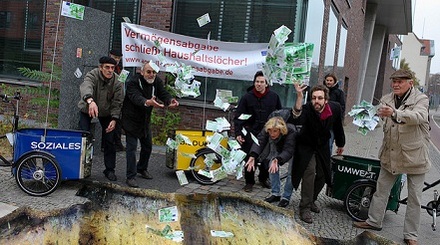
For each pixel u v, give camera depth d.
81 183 5.47
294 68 5.02
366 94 30.34
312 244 4.02
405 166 4.94
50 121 9.05
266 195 6.32
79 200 5.15
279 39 4.84
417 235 5.39
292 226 4.14
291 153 5.30
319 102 5.21
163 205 4.01
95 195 4.00
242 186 6.68
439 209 5.75
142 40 8.36
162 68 8.36
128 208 3.92
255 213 4.14
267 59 5.01
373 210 5.36
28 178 5.38
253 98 6.23
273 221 4.12
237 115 6.29
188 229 3.87
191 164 6.59
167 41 8.41
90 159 5.75
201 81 9.40
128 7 10.10
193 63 8.41
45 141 5.38
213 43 8.39
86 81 6.02
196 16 9.65
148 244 3.61
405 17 26.81
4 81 10.92
